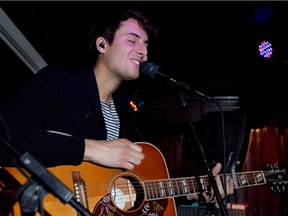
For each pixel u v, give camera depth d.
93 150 1.43
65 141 1.37
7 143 0.96
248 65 4.32
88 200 1.45
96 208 1.45
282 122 5.04
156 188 1.70
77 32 3.64
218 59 4.44
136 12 1.88
